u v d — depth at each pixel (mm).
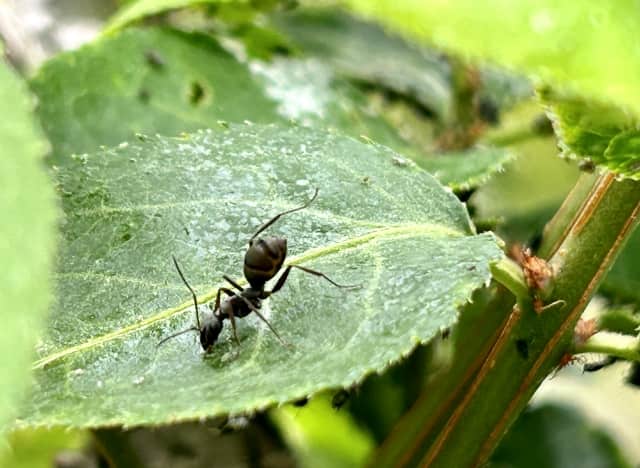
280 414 107
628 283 91
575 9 47
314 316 66
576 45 46
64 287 69
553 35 46
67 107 92
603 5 47
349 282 67
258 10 104
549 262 71
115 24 92
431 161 92
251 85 99
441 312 62
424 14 45
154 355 65
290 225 72
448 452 72
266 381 61
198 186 74
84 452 105
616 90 46
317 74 102
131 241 71
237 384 62
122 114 93
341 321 65
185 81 96
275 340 65
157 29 97
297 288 68
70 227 72
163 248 71
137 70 95
